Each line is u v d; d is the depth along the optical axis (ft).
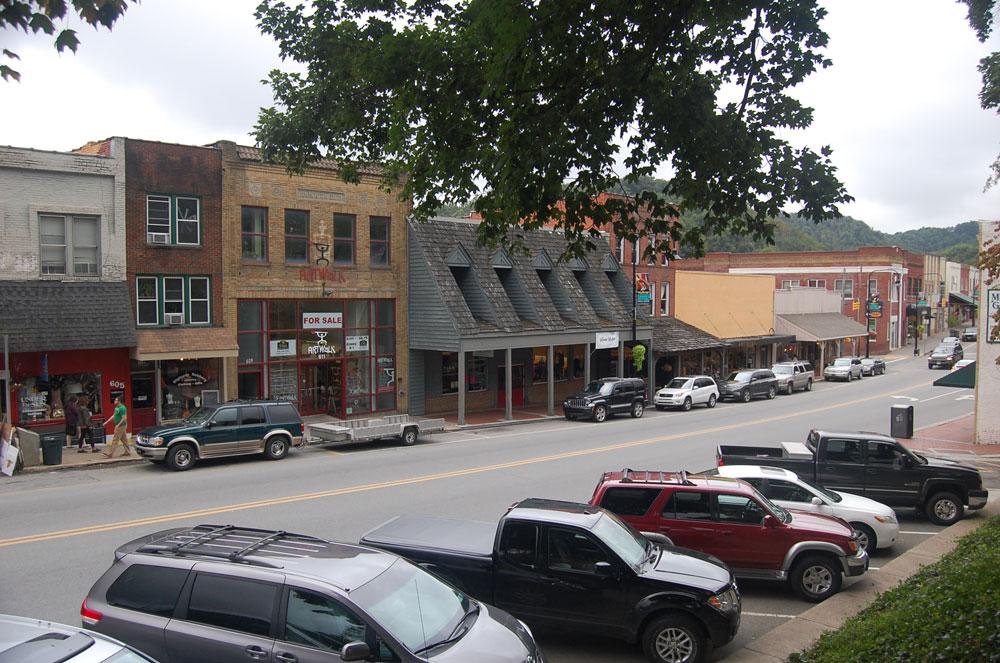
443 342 102.17
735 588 31.04
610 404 112.06
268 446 73.51
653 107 36.76
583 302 122.31
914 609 29.14
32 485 60.34
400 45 43.70
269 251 91.20
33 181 74.33
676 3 34.04
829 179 36.73
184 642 22.36
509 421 106.32
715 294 165.48
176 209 83.41
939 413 125.29
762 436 93.76
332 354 98.53
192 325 84.69
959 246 497.05
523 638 23.81
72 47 22.84
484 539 33.14
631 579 29.86
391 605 22.45
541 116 35.58
